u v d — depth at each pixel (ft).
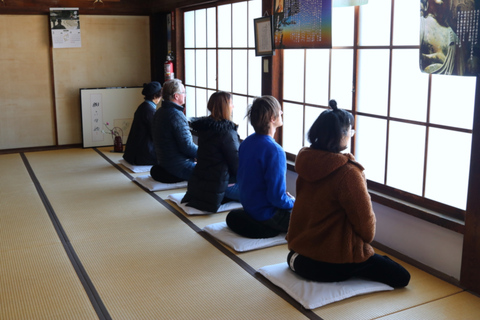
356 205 7.85
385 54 10.13
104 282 8.98
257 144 10.15
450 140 8.95
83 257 10.07
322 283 8.46
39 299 8.38
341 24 11.24
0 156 19.54
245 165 10.36
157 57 22.07
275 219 10.46
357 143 11.13
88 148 21.15
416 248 9.68
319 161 8.02
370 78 10.59
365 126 10.86
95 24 20.95
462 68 7.84
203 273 9.34
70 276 9.23
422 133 9.50
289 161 13.48
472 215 8.31
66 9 20.25
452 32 7.95
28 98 20.47
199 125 12.17
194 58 19.27
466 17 7.69
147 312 7.95
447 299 8.29
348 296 8.21
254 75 15.23
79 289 8.73
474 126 8.05
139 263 9.78
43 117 20.83
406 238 9.87
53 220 12.21
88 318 7.79
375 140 10.64
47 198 14.01
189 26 19.40
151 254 10.21
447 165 9.06
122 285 8.87
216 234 10.94
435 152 9.26
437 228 9.18
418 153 9.63
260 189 10.39
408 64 9.62
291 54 13.19
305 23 11.70
